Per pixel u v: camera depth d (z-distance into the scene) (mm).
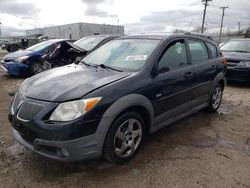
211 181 3027
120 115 3148
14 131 3318
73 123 2766
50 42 10070
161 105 3727
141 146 3596
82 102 2842
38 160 3396
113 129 3070
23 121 2975
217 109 5629
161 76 3672
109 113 2959
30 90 3236
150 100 3480
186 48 4406
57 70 3953
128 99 3131
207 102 5113
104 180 3004
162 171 3203
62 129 2748
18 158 3445
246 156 3645
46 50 9625
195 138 4195
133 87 3244
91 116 2842
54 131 2762
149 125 3633
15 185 2896
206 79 4801
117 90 3088
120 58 3967
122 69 3680
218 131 4527
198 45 4789
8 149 3684
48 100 2936
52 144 2795
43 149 2938
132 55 3896
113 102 2998
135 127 3432
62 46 7473
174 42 4168
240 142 4109
